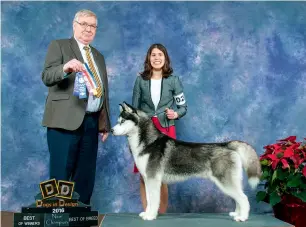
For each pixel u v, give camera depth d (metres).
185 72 4.27
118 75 4.25
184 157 3.25
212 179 3.22
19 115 4.19
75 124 3.18
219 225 3.00
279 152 3.46
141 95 3.72
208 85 4.29
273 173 3.43
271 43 4.35
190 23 4.29
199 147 3.28
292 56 4.37
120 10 4.25
